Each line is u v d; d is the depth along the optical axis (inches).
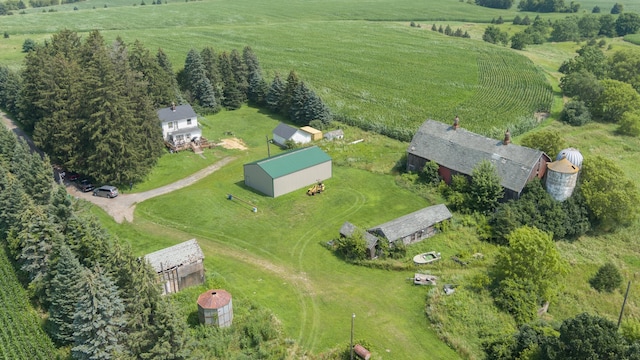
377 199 3024.1
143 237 2632.9
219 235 2662.4
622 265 2568.9
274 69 5935.0
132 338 1635.1
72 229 2108.8
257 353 1801.2
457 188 2965.1
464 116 4441.4
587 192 2790.4
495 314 2052.2
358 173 3371.1
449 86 5398.6
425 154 3223.4
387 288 2235.5
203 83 4616.1
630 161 3715.6
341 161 3540.8
